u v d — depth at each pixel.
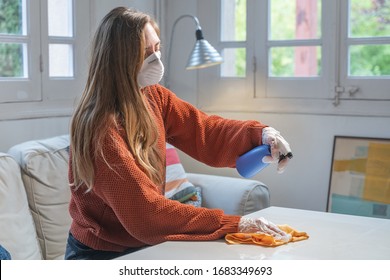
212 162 1.85
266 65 3.17
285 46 3.12
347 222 1.68
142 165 1.55
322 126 3.04
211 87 3.34
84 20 2.98
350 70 2.98
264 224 1.51
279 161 1.70
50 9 2.84
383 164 2.85
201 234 1.52
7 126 2.63
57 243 2.42
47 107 2.81
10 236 2.21
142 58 1.62
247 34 3.21
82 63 2.98
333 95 3.00
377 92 2.90
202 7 3.33
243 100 3.25
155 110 1.80
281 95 3.14
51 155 2.49
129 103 1.58
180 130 1.87
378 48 2.90
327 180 3.04
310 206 3.10
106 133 1.53
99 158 1.51
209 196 2.86
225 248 1.43
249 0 3.19
